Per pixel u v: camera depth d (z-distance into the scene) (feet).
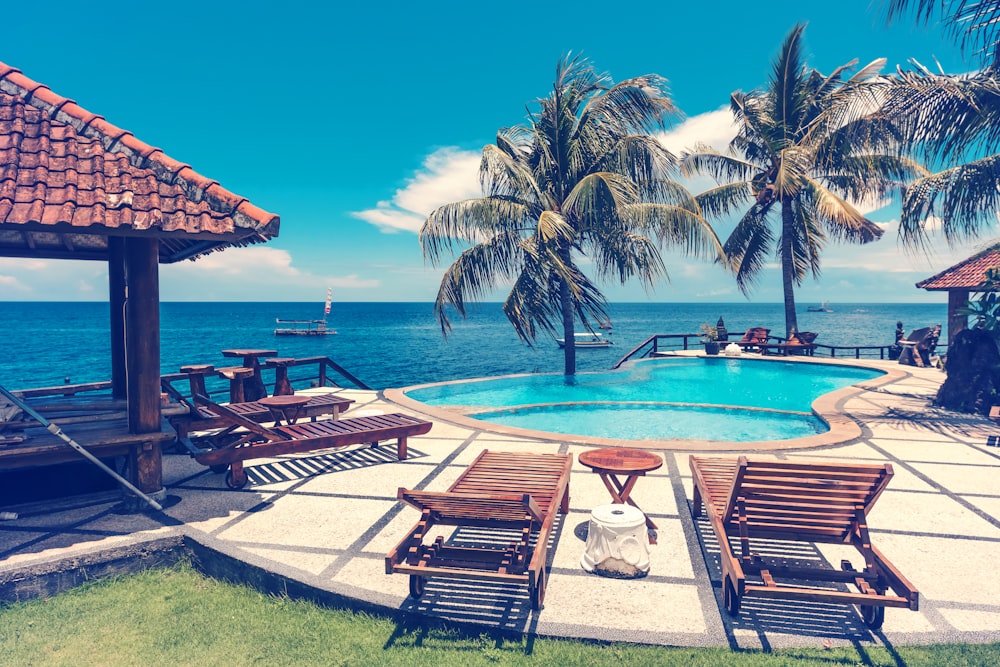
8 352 157.07
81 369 117.70
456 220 51.01
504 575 11.56
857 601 10.73
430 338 243.81
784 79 65.72
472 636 11.64
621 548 13.76
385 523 17.11
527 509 12.25
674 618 11.94
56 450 16.49
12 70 17.95
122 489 18.89
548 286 53.83
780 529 12.84
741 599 12.67
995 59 28.63
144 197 16.62
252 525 16.81
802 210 69.05
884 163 63.21
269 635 12.01
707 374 59.26
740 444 26.40
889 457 24.44
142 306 17.78
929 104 30.19
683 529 16.75
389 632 11.92
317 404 27.84
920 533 16.38
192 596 13.91
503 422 37.27
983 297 36.04
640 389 51.42
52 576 14.07
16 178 15.60
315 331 254.27
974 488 20.39
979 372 34.81
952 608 12.32
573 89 53.62
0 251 24.22
